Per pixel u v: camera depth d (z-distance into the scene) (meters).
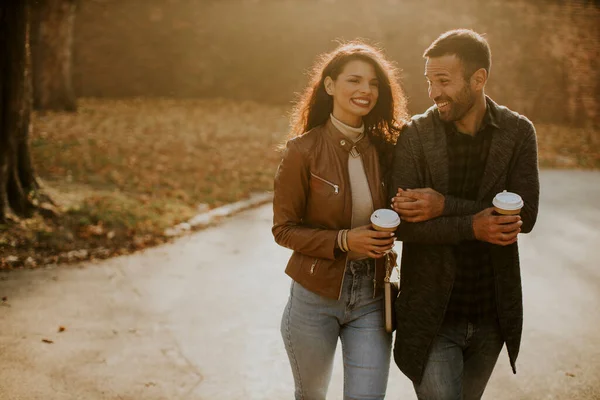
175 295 5.89
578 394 4.08
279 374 4.38
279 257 7.16
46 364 4.43
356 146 2.78
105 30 22.27
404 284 2.75
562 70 21.20
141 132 15.59
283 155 2.79
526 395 4.07
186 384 4.21
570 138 18.02
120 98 22.38
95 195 9.22
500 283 2.68
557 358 4.59
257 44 22.44
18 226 7.46
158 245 7.56
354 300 2.76
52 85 18.20
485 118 2.62
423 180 2.69
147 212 8.59
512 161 2.65
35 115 17.20
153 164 12.01
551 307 5.62
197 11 22.53
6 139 7.70
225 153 13.51
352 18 21.72
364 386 2.73
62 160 11.80
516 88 21.05
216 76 22.73
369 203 2.77
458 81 2.53
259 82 22.50
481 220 2.46
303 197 2.78
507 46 21.23
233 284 6.23
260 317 5.39
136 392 4.08
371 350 2.75
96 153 12.70
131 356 4.60
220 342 4.88
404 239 2.64
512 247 2.68
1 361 4.45
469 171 2.65
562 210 9.54
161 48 22.59
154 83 22.70
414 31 21.03
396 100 2.83
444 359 2.67
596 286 6.20
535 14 21.64
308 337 2.80
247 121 18.11
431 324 2.66
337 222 2.76
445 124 2.66
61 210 8.14
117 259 6.96
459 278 2.67
